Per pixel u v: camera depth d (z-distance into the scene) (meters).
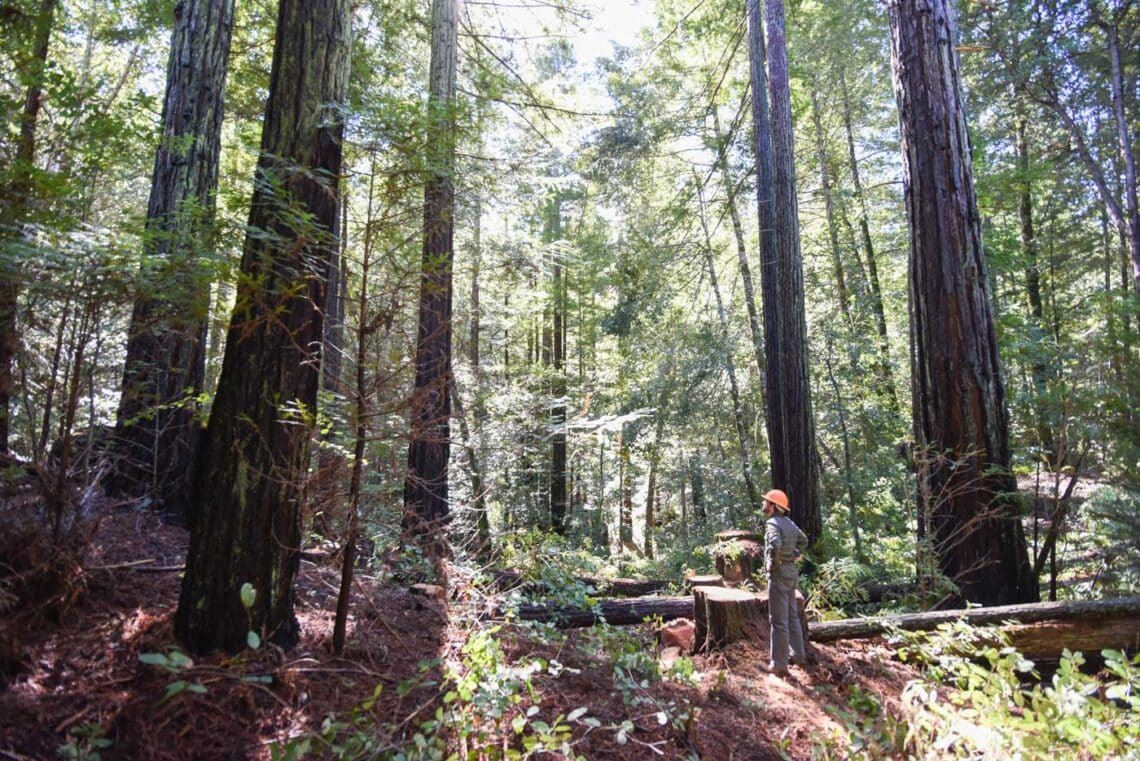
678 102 13.38
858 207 15.89
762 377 15.21
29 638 3.03
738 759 3.52
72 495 3.47
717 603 5.28
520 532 7.62
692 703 3.58
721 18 13.10
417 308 4.37
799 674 4.82
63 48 5.78
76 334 3.29
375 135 3.69
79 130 3.53
